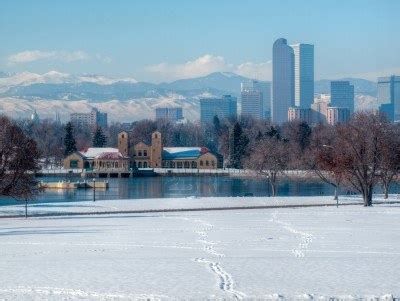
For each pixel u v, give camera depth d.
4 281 60.38
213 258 73.25
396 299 53.03
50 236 95.25
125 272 64.50
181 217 127.88
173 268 66.69
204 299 52.88
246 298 53.16
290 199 178.62
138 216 132.00
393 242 86.75
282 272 64.31
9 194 141.38
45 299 53.41
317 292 55.78
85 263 69.94
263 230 102.25
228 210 146.75
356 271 64.69
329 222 115.12
